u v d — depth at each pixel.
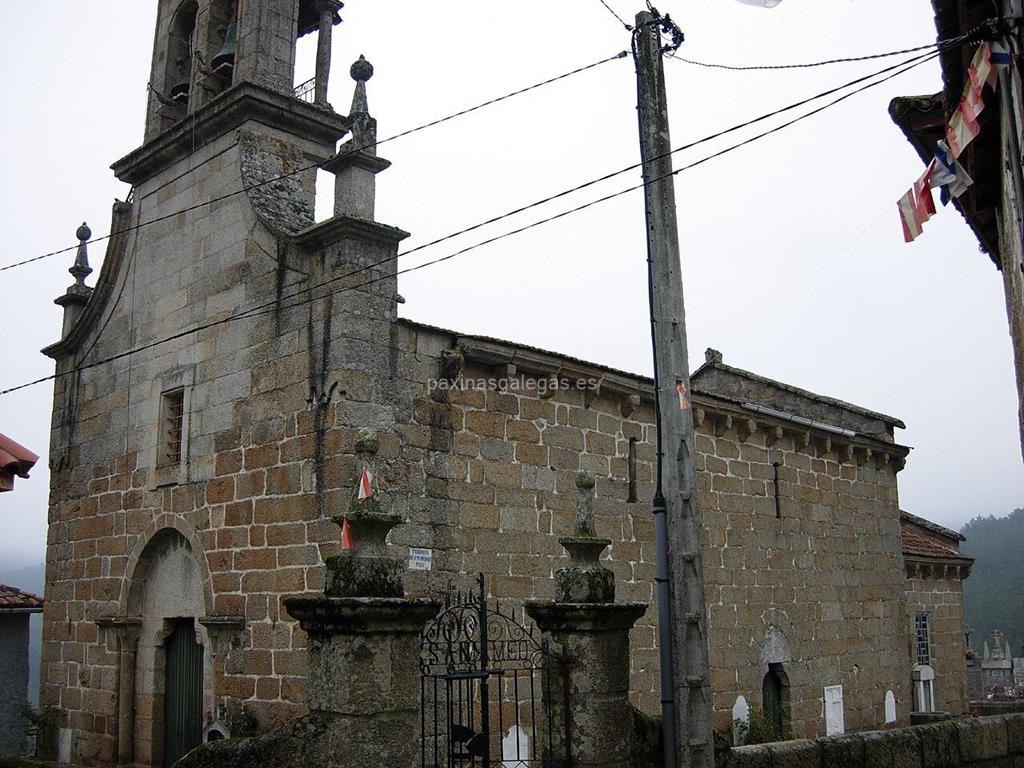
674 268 10.03
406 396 13.78
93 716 16.69
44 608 18.47
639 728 9.23
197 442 15.48
